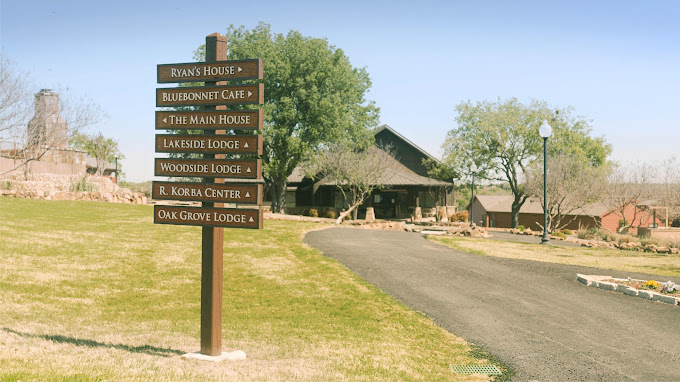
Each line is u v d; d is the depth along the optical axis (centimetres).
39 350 693
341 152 4150
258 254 1772
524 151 4766
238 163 765
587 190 3809
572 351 865
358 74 4691
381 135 5078
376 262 1678
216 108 789
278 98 4197
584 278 1430
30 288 1214
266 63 4006
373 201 4894
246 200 764
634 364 802
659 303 1198
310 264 1642
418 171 5041
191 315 1106
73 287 1269
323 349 860
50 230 1944
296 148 4069
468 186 5050
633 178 4297
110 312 1101
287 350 846
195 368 677
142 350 794
